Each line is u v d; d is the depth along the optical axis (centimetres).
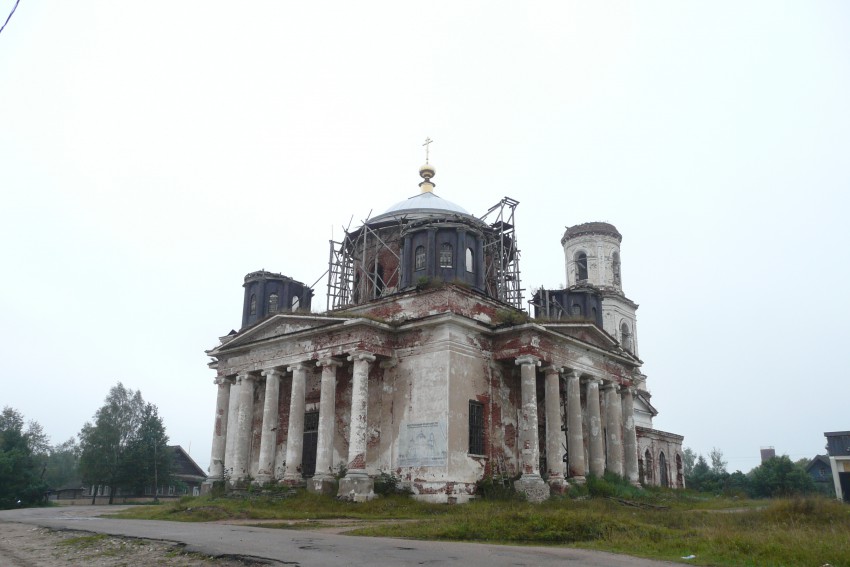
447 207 4288
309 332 3253
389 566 1085
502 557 1198
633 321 5788
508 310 3478
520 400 3341
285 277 4434
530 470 2984
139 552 1405
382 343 3155
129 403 7038
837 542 1333
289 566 1102
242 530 1831
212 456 3725
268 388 3456
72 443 12394
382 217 4166
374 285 3894
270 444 3369
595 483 3284
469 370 3091
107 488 7631
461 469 2914
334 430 3228
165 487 7600
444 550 1311
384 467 3055
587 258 5781
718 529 1602
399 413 3081
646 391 5888
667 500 3434
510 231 4225
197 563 1212
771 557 1216
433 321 3041
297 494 2962
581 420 3506
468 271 3562
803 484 7025
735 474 7775
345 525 2058
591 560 1171
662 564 1143
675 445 6225
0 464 5178
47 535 1855
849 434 6800
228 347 3719
